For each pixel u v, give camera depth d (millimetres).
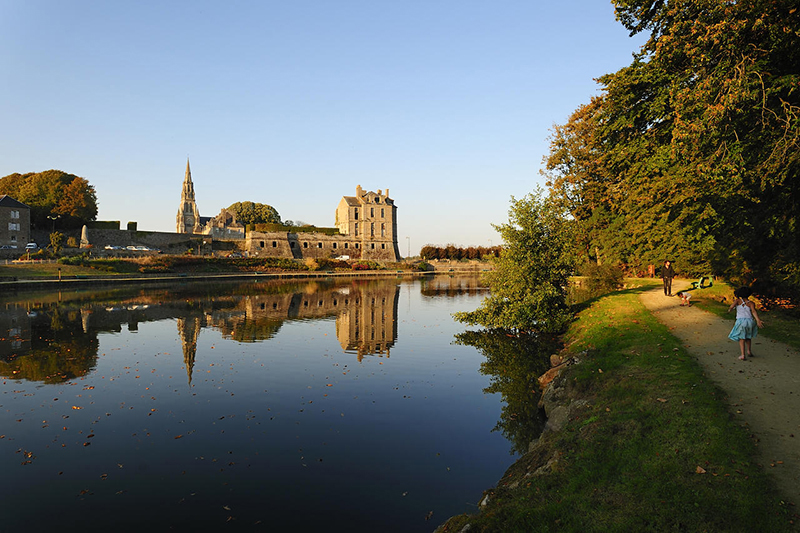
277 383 15133
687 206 15570
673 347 13016
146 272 69750
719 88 11883
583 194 41719
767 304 19297
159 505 7805
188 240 95375
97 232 85750
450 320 29422
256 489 8367
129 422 11633
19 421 11594
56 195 84375
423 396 13812
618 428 8125
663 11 15016
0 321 27859
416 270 111250
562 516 5691
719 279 29188
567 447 7973
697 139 12562
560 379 12695
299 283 67125
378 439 10656
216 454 9828
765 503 5312
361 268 104375
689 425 7629
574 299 33344
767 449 6605
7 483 8516
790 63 12602
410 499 8016
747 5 11320
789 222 14461
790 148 11883
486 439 10656
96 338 22703
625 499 5844
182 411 12453
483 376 15992
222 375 16047
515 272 22703
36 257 65625
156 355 19047
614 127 19938
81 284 54812
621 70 19500
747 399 8586
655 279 39406
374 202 117375
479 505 7227
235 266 84688
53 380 15258
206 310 33969
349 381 15375
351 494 8195
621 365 12203
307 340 22547
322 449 10094
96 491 8266
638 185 18312
